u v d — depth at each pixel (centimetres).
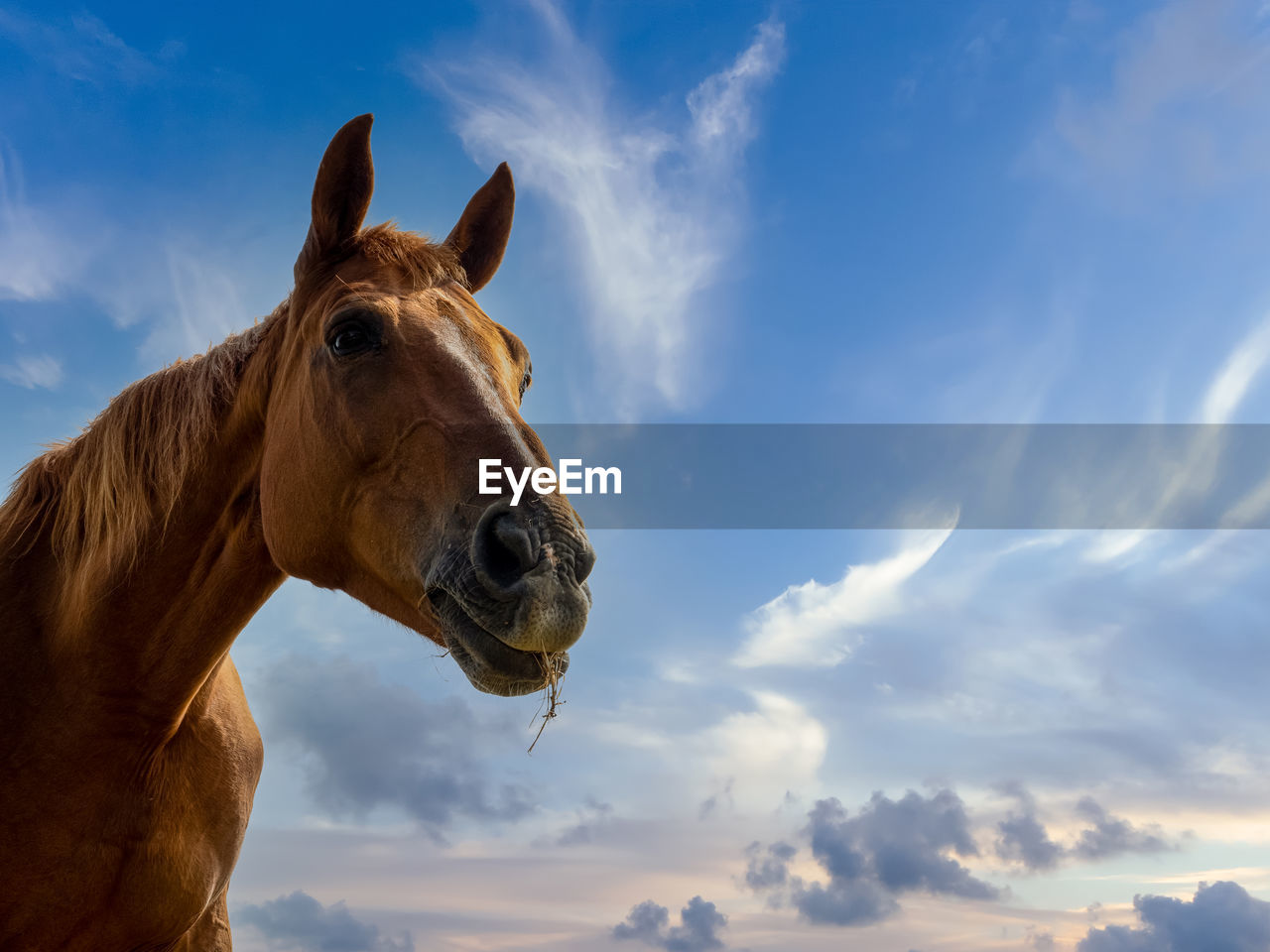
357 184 302
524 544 220
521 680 221
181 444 298
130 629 293
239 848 341
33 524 314
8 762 279
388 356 265
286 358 294
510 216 357
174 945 317
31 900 279
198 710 319
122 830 289
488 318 298
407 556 246
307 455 272
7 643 293
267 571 309
